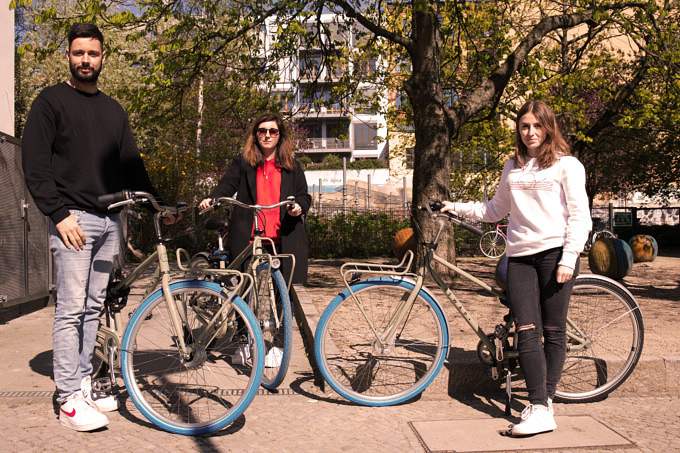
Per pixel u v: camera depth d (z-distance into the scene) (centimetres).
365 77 1356
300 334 570
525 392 376
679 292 798
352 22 1091
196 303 326
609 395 375
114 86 2134
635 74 1471
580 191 306
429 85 907
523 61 1018
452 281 619
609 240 934
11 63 916
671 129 1630
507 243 328
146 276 471
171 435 302
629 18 1048
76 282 315
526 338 312
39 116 309
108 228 332
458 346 427
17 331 579
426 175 881
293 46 1091
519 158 326
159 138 1981
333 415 335
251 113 1185
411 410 345
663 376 382
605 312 364
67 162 318
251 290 390
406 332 361
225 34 1035
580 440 291
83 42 319
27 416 327
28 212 679
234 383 337
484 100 956
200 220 1539
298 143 3609
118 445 286
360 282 361
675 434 300
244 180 439
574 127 1523
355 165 4634
